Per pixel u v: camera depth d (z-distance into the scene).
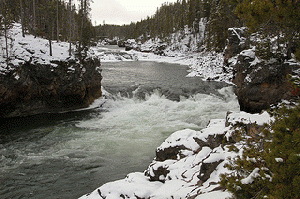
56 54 19.53
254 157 3.97
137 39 111.19
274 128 3.37
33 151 11.34
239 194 3.34
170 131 14.20
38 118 16.69
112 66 45.19
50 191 8.24
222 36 45.19
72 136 13.30
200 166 6.18
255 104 14.66
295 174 2.76
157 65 50.25
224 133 7.00
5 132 13.73
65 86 18.47
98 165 10.11
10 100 15.98
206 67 38.00
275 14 3.89
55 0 27.52
